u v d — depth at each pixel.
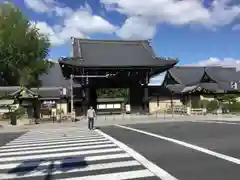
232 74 61.72
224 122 27.81
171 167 8.85
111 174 8.19
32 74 50.59
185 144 13.45
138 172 8.32
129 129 22.72
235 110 43.34
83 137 17.72
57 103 44.94
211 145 12.98
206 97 50.28
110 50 50.31
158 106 49.88
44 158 11.02
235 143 13.41
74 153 11.85
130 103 47.41
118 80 47.34
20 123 31.08
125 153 11.46
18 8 51.66
